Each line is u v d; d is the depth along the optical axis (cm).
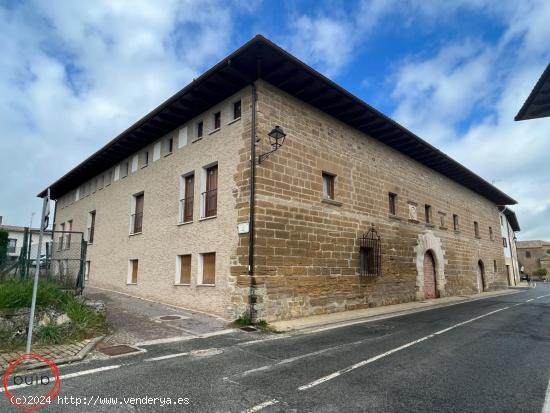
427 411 380
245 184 1000
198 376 498
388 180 1518
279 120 1071
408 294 1520
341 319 1004
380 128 1387
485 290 2353
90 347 638
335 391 439
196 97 1130
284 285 997
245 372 518
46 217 604
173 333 795
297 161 1104
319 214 1147
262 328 864
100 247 1752
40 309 717
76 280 1012
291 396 423
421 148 1608
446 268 1889
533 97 898
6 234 1870
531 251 7156
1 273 996
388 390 443
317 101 1172
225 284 1007
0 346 615
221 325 897
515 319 1059
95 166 1794
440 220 1914
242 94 1066
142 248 1423
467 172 2006
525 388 449
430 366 546
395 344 704
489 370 525
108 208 1734
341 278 1189
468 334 810
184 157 1265
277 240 1002
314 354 624
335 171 1242
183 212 1250
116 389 445
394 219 1511
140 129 1357
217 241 1062
